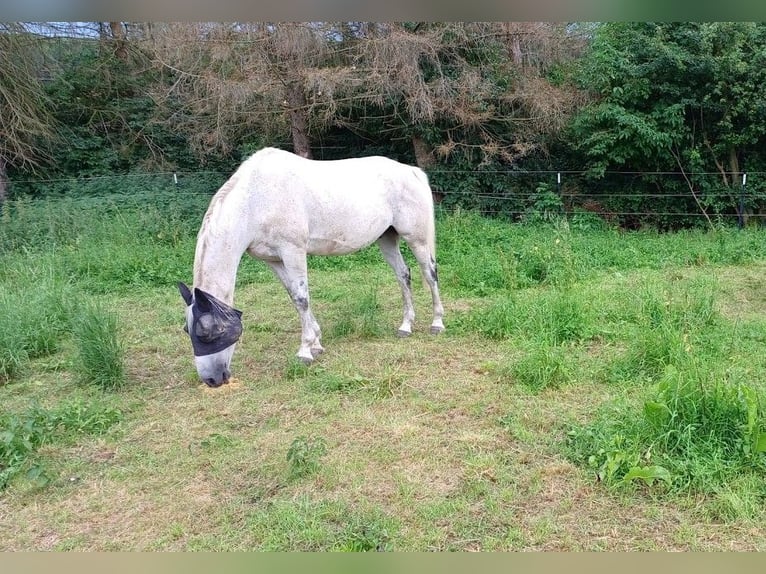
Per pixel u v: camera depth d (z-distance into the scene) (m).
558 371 3.96
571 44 11.09
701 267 7.44
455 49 10.26
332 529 2.62
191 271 7.41
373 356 4.67
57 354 5.01
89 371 4.32
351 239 4.73
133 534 2.66
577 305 5.05
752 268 7.28
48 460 3.28
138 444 3.45
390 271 7.59
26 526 2.74
